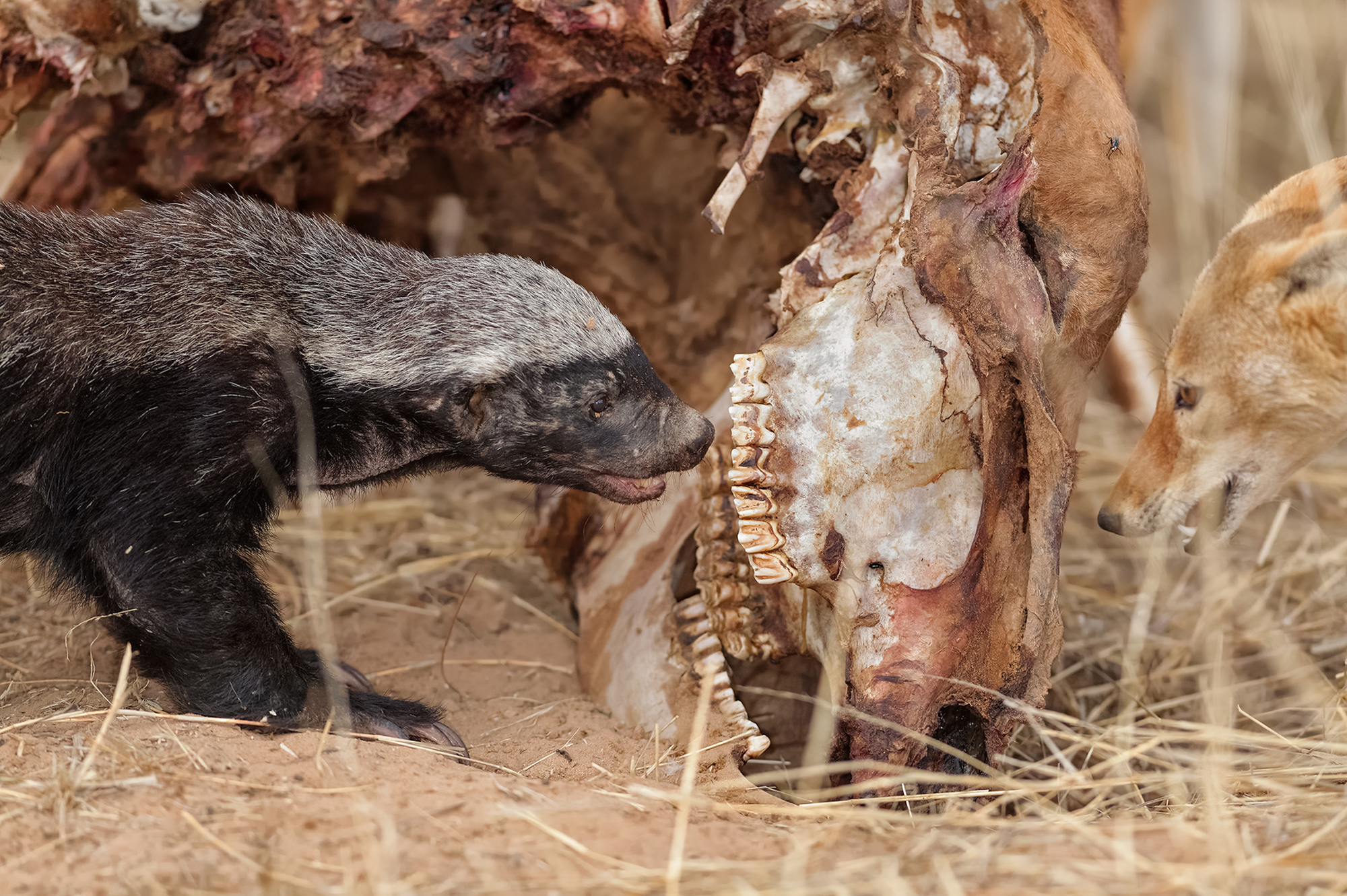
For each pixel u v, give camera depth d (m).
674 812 3.50
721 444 4.54
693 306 5.80
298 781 3.52
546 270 4.36
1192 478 4.54
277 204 5.21
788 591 4.25
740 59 4.22
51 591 4.24
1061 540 3.95
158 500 3.90
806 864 3.13
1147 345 6.83
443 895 2.88
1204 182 8.47
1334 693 4.84
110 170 5.18
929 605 3.85
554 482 4.48
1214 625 5.60
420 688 5.02
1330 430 4.36
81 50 4.60
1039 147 3.91
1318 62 9.73
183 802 3.32
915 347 3.82
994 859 3.12
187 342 3.94
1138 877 3.02
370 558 6.27
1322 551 6.32
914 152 3.90
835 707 3.95
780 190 4.99
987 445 3.88
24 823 3.18
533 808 3.40
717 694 4.20
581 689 4.89
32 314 3.92
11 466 3.97
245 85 4.75
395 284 4.29
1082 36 4.26
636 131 5.78
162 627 3.94
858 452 3.77
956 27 3.93
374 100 4.67
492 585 6.03
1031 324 3.86
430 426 4.30
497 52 4.50
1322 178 4.27
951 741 4.14
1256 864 3.06
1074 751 4.20
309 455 4.06
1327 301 4.06
